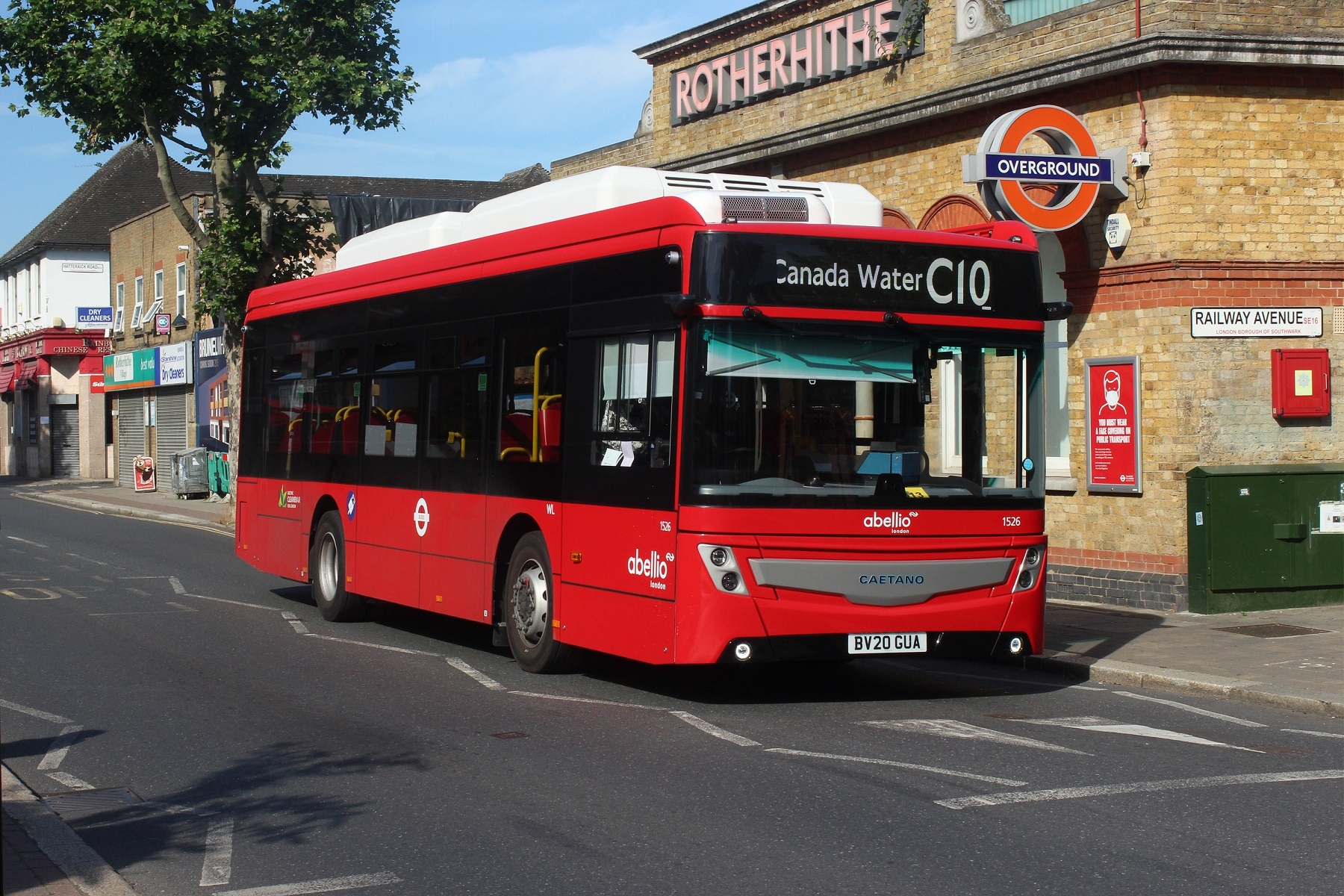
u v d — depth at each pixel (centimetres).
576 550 1052
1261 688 1029
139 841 658
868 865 599
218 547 2461
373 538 1389
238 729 912
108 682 1099
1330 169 1487
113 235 5175
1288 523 1435
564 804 711
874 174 1856
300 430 1582
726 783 754
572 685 1084
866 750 838
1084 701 1034
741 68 2091
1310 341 1480
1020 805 702
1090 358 1528
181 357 4359
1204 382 1452
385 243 1438
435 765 805
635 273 1000
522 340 1140
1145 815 680
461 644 1320
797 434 950
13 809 707
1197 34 1423
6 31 2634
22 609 1573
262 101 2677
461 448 1228
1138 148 1483
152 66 2634
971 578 988
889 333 977
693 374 934
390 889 578
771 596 937
